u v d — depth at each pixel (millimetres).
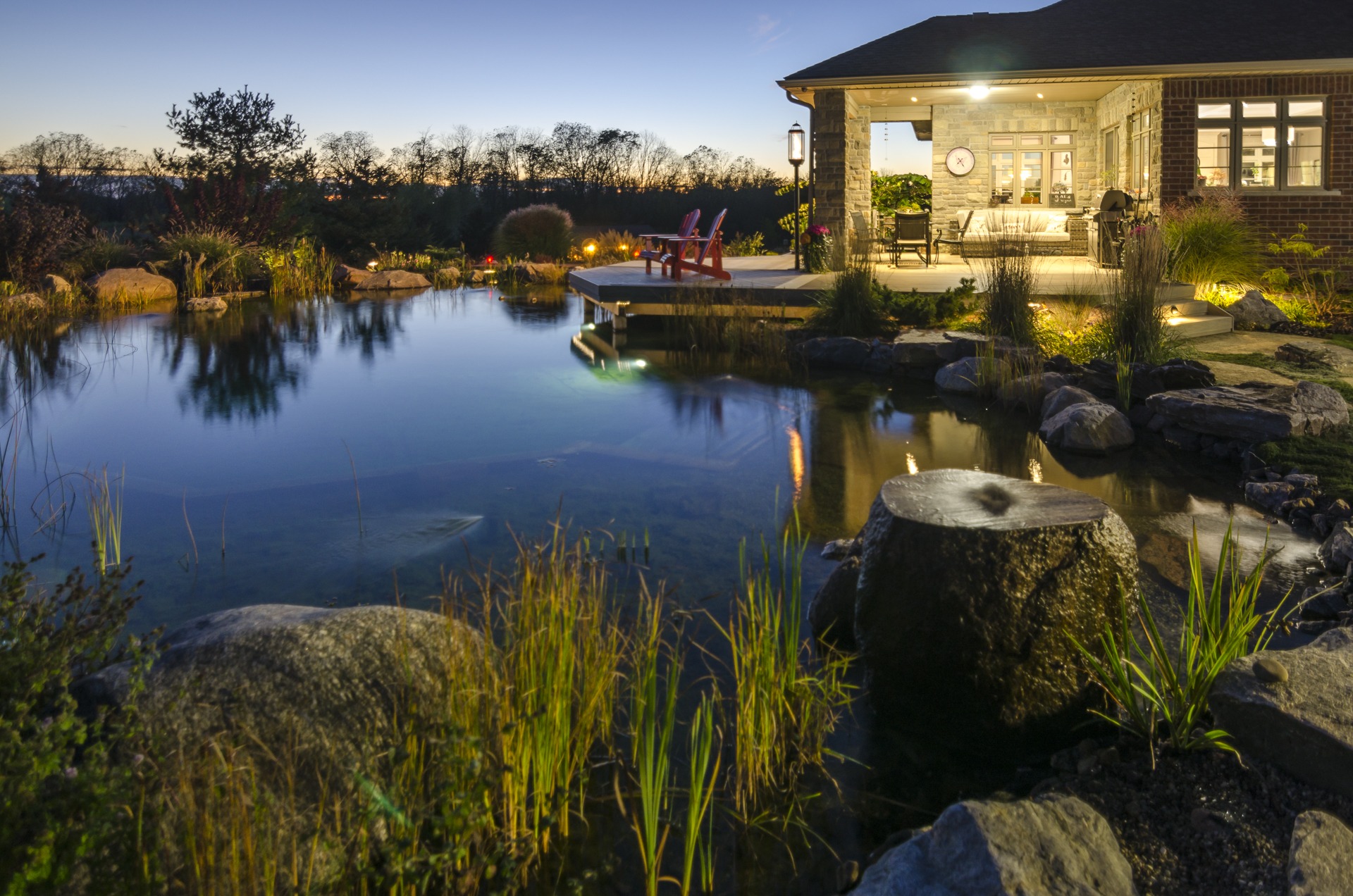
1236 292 11062
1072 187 16609
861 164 16594
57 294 13609
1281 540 4551
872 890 2129
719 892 2352
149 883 1814
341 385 8578
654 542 4555
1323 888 2057
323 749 2330
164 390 8367
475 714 2414
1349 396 6766
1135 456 6113
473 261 22641
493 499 5242
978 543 2969
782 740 2855
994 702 2975
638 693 2699
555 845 2508
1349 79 12508
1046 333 8766
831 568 4223
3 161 30906
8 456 6188
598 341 11000
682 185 35938
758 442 6461
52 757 1806
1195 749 2744
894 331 9719
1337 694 2680
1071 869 2086
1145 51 13141
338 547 4520
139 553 4473
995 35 14594
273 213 18484
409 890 2145
